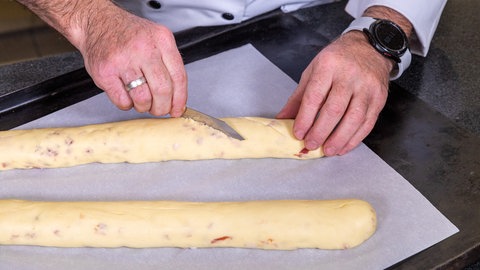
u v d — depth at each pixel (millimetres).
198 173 1203
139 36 1104
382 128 1263
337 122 1157
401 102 1318
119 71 1099
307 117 1166
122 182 1192
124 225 1070
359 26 1317
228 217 1069
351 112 1158
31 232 1077
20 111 1327
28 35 2023
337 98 1150
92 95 1366
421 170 1173
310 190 1147
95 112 1328
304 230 1045
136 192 1164
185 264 1048
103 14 1170
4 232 1079
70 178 1209
